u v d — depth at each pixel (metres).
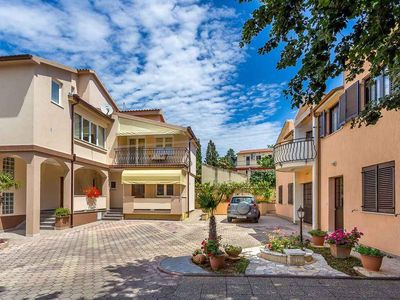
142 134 25.52
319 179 16.05
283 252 9.13
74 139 19.39
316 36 4.92
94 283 7.45
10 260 10.10
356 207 11.85
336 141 13.88
